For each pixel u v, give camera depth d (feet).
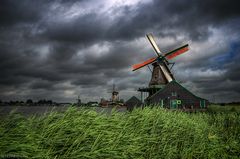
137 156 18.66
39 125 14.88
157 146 22.04
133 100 140.15
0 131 11.89
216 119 50.01
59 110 16.21
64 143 13.83
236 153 29.48
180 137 26.78
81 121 15.92
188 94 121.29
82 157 13.21
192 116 45.44
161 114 28.60
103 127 17.13
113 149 15.39
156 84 141.90
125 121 22.33
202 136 31.01
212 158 25.95
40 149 12.65
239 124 45.55
